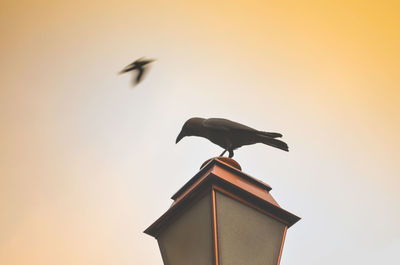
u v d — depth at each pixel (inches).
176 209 83.9
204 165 92.8
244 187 82.7
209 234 75.4
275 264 79.0
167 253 83.0
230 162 91.4
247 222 79.6
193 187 82.0
